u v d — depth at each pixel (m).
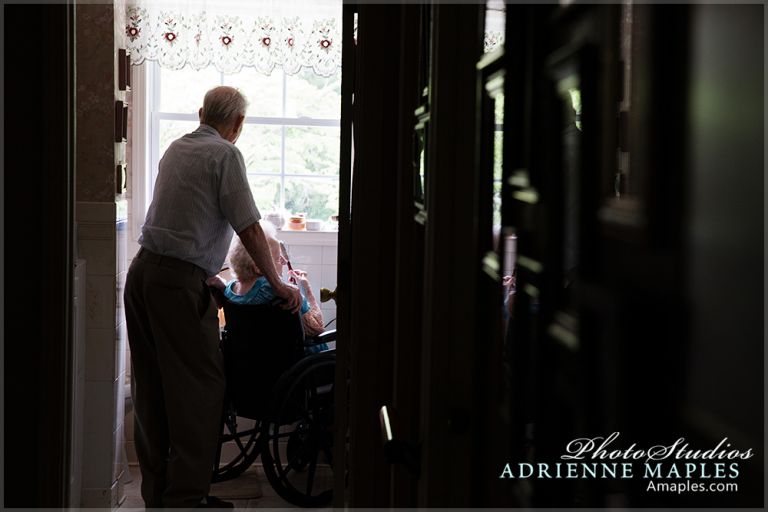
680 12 0.52
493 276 1.00
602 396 0.64
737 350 0.47
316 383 3.32
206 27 3.91
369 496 1.89
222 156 3.05
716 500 0.49
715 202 0.48
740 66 0.47
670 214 0.53
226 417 3.49
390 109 1.86
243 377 3.30
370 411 1.89
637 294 0.57
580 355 0.69
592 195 0.66
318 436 3.32
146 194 4.05
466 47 1.05
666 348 0.53
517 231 0.90
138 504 3.38
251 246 3.11
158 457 3.19
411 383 1.62
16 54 1.52
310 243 4.23
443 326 1.07
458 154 1.06
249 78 4.29
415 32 1.62
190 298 3.02
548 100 0.78
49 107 1.53
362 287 1.88
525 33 0.86
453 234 1.06
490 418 1.01
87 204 3.21
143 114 4.01
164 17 3.88
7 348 1.56
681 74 0.51
